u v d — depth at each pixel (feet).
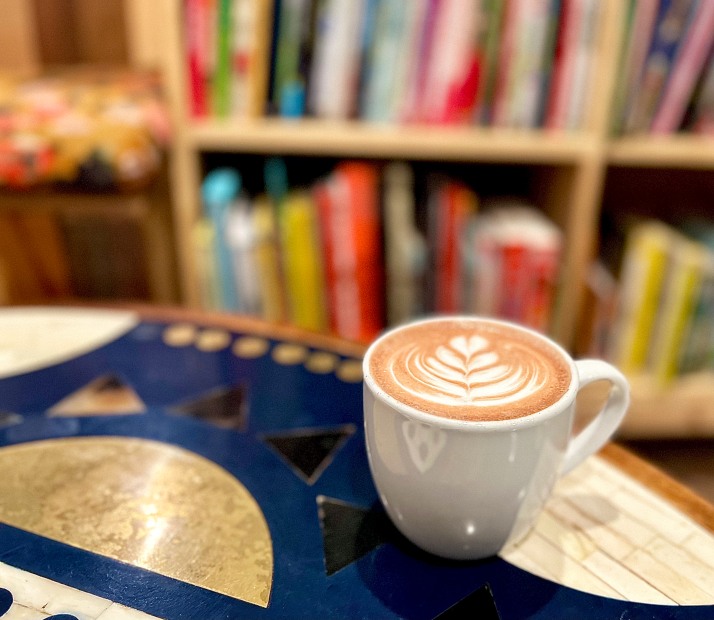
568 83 3.34
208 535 1.35
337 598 1.21
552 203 3.93
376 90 3.36
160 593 1.22
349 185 3.45
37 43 3.95
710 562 1.31
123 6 3.87
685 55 3.30
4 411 1.78
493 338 1.38
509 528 1.23
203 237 3.51
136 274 4.72
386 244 3.60
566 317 3.85
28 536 1.34
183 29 3.21
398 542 1.35
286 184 4.16
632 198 4.62
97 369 2.00
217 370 2.00
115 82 3.33
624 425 3.99
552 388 1.18
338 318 3.75
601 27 3.21
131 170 2.92
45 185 2.94
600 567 1.29
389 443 1.16
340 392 1.89
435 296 3.70
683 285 3.64
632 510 1.45
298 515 1.41
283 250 3.57
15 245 4.51
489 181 4.48
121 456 1.59
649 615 1.19
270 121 3.43
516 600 1.22
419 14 3.17
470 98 3.37
